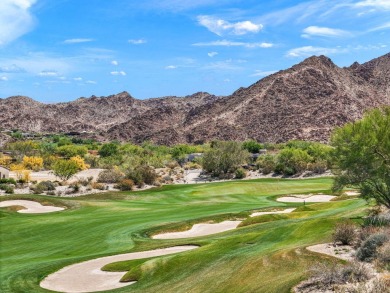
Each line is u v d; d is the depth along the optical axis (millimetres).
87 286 27656
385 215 29406
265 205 60750
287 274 20875
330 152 35906
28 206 63562
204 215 52438
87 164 131375
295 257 23188
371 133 33125
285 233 31297
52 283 28812
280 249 26031
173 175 114938
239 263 25297
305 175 106188
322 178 98375
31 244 41656
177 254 31062
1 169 97750
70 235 44719
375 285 15172
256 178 108062
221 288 22047
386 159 33594
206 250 30094
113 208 61344
